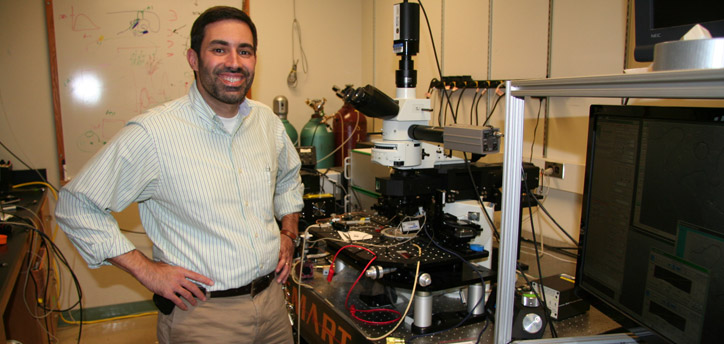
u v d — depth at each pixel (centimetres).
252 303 130
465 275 135
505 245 94
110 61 278
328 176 272
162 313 127
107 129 283
